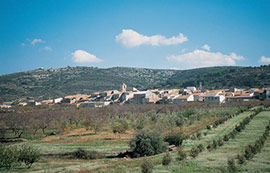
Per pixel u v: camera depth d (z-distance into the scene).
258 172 31.47
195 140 63.66
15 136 98.81
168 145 59.75
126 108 148.00
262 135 55.09
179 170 34.91
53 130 112.69
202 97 178.00
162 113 132.00
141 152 54.41
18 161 45.03
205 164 37.09
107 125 113.38
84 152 57.28
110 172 37.72
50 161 53.31
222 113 117.56
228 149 47.31
